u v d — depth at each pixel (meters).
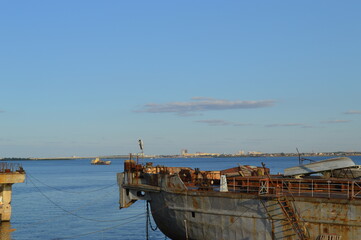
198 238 30.16
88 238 45.91
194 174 35.19
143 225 52.78
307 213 25.17
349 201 23.83
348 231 23.89
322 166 28.91
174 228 32.16
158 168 37.47
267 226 26.39
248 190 27.73
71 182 129.75
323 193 26.62
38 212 65.00
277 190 26.52
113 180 135.00
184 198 30.69
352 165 28.08
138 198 35.53
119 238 45.69
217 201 28.64
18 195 91.69
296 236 25.36
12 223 55.03
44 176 167.50
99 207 69.75
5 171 52.69
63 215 61.66
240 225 27.55
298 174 29.41
